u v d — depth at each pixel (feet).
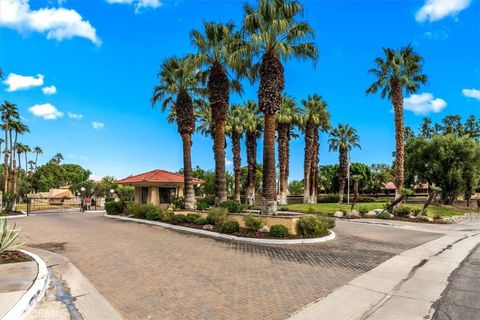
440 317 19.52
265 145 56.65
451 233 62.95
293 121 140.97
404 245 46.26
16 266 29.14
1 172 227.20
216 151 70.13
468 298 22.99
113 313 19.60
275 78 56.90
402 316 19.76
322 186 230.48
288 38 57.88
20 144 219.41
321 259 35.55
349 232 58.39
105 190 194.90
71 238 47.93
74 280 26.27
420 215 86.12
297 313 20.10
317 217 52.13
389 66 99.35
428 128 171.63
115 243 43.60
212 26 68.74
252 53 60.90
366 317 19.67
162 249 39.50
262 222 51.60
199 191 207.72
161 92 81.76
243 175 211.82
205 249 39.86
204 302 21.65
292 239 45.96
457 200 154.10
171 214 66.39
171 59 77.66
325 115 147.13
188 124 76.13
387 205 94.58
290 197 177.47
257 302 21.84
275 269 30.71
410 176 141.59
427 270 31.63
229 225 50.44
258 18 57.11
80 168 390.42
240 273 28.99
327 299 22.66
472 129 165.07
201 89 80.02
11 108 149.28
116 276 27.50
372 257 37.29
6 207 112.27
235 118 130.82
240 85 76.43
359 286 25.77
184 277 27.37
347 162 170.40
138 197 102.27
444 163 131.95
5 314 18.28
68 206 167.63
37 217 89.15
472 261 36.14
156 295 22.88
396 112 98.43
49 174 335.67
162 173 103.71
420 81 101.45
